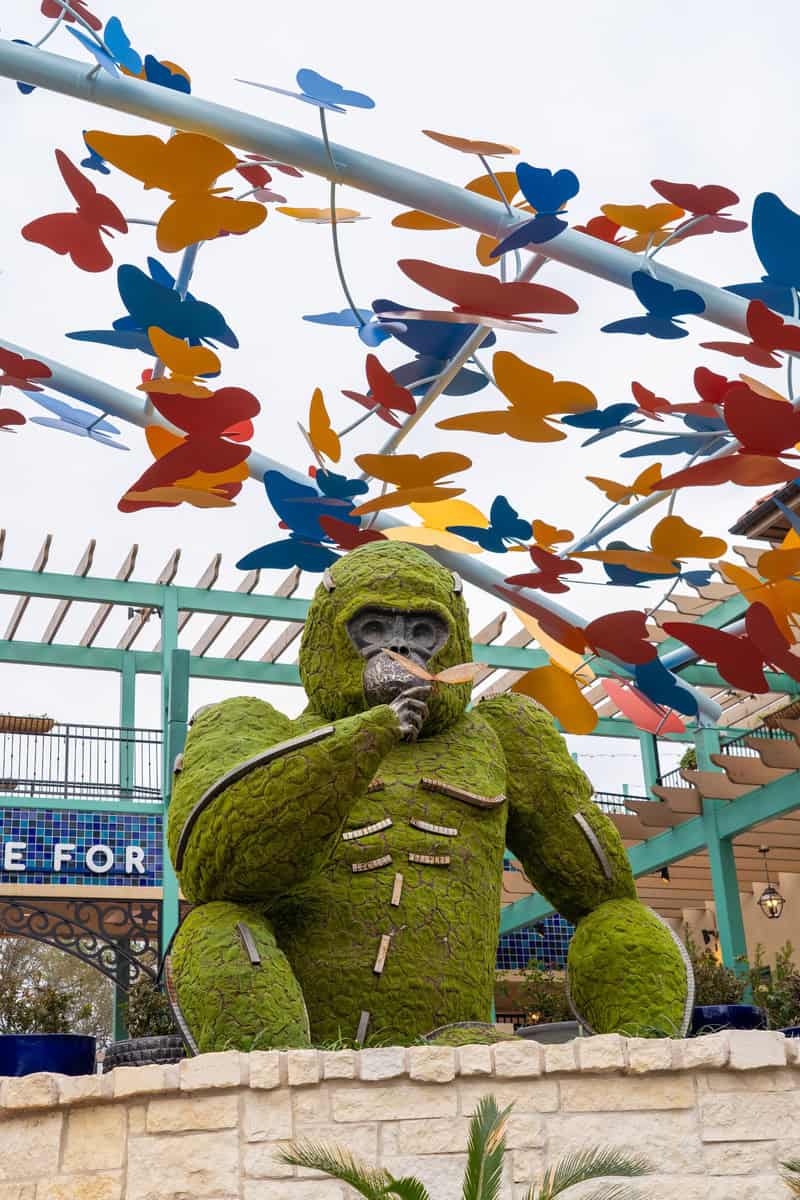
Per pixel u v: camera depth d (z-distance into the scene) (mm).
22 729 18219
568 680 6578
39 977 27266
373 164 5621
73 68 5504
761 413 4941
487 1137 3791
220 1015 4766
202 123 5492
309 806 4844
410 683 5434
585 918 5867
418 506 6402
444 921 5223
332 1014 5062
